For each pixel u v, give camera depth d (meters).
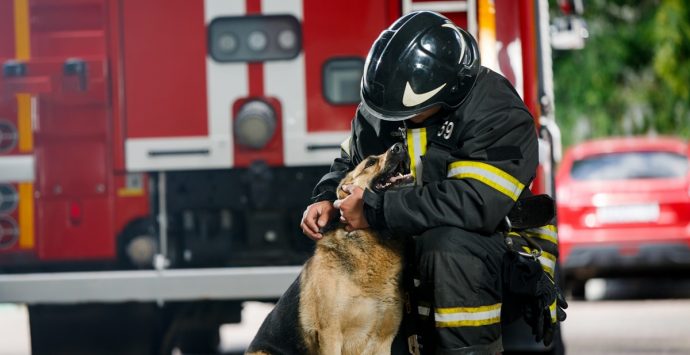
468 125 5.61
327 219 5.99
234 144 8.10
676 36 24.94
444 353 5.53
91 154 8.24
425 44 5.64
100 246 8.27
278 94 8.10
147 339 8.48
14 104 8.24
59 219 8.29
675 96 25.61
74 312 8.49
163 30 8.14
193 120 8.12
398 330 6.23
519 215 5.68
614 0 25.52
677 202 15.36
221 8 8.10
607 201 15.51
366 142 6.10
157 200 8.30
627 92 25.78
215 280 7.86
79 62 8.11
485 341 5.55
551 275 5.87
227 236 8.31
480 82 5.71
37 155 8.27
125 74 8.16
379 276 6.04
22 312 18.22
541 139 7.79
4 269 8.52
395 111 5.64
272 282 7.85
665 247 15.31
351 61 8.07
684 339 11.80
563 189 15.75
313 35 8.08
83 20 8.19
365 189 5.66
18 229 8.30
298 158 8.09
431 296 5.60
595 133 25.81
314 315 6.14
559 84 25.52
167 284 7.88
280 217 8.27
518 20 7.58
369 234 5.98
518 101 5.71
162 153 8.14
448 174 5.59
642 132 26.09
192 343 11.34
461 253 5.48
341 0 8.05
